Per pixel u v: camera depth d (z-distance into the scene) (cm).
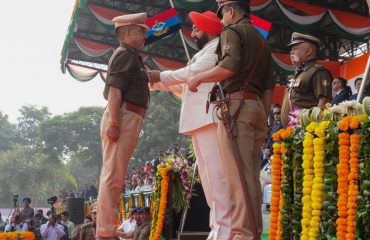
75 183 10094
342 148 400
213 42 535
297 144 449
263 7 1492
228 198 493
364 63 1570
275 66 1845
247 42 441
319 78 608
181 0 1365
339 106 429
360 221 384
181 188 929
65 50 2172
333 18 1562
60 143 8925
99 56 2186
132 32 553
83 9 1947
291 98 626
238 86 439
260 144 455
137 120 550
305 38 622
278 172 471
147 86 564
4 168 9650
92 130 8944
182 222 921
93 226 1143
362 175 385
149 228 1030
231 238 450
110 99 536
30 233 1264
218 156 504
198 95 522
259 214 434
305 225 427
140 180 1617
